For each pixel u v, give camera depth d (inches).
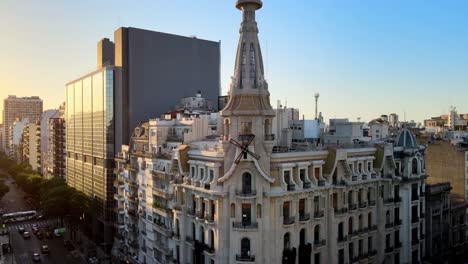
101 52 5753.0
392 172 3058.6
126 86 4921.3
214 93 5767.7
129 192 3954.2
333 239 2628.0
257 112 2390.5
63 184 6117.1
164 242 3120.1
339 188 2672.2
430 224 3432.6
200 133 3275.1
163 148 3420.3
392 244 3075.8
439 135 5388.8
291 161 2488.9
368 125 4215.1
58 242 5211.6
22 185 7613.2
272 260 2364.7
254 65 2536.9
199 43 5605.3
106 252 4771.2
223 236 2404.0
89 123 5492.1
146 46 5036.9
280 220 2396.7
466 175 4188.0
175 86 5295.3
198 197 2613.2
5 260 4429.1
